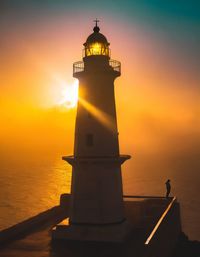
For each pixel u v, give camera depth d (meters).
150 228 25.09
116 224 21.86
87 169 21.91
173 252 27.14
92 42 22.73
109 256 18.86
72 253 19.44
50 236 22.94
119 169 22.92
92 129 22.11
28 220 25.39
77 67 23.02
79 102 22.81
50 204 72.12
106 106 22.28
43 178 111.69
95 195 21.72
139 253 18.98
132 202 28.27
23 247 20.59
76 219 22.06
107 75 22.25
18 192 84.81
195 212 65.12
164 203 31.08
